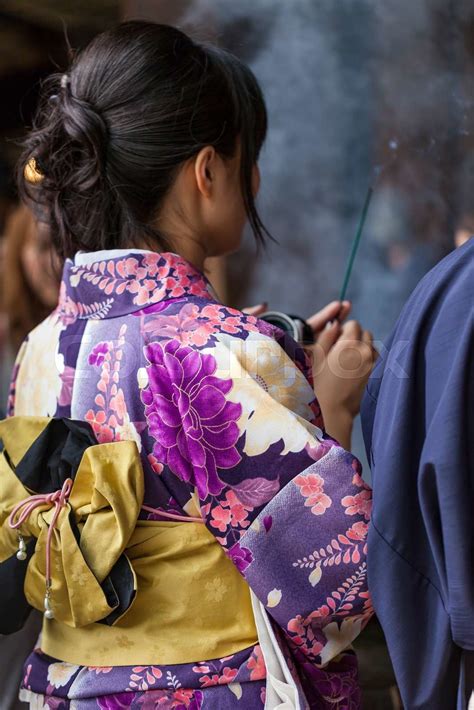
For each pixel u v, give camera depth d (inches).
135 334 47.8
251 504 44.9
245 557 44.9
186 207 51.7
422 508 40.3
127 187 50.4
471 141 77.4
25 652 68.6
